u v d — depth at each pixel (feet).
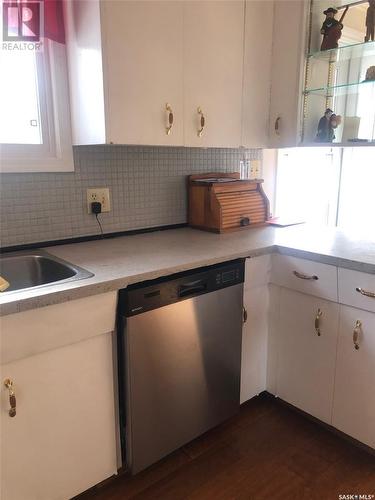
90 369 4.31
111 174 6.10
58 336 3.94
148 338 4.58
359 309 5.00
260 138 6.67
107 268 4.56
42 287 3.86
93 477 4.62
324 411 5.69
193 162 7.17
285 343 6.05
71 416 4.26
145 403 4.73
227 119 6.04
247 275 5.64
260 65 6.37
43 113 5.36
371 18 5.70
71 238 5.86
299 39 6.14
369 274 4.75
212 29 5.55
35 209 5.45
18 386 3.80
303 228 7.13
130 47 4.74
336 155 9.20
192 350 5.10
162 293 4.60
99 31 4.50
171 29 5.09
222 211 6.62
